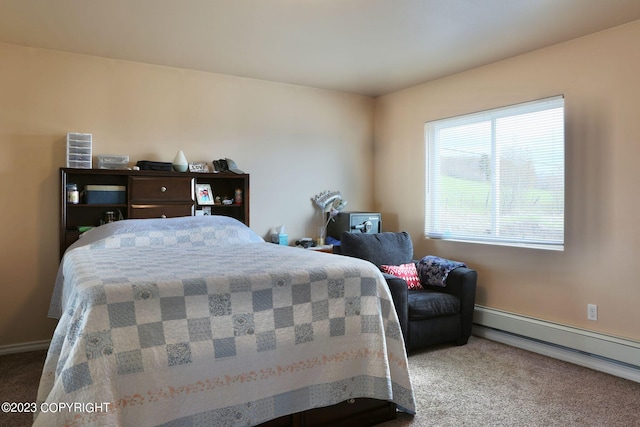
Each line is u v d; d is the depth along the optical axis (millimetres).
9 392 2627
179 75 3932
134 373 1622
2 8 2721
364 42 3301
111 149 3664
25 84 3373
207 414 1750
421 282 3824
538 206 3496
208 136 4062
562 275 3303
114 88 3672
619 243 2984
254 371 1876
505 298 3697
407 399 2227
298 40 3266
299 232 4562
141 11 2766
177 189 3701
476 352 3391
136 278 1811
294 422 2002
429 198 4441
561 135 3336
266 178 4359
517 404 2467
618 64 2979
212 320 1821
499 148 3783
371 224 4547
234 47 3410
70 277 2141
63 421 1456
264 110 4340
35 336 3447
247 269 2086
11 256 3361
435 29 3051
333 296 2148
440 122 4301
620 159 2971
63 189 3322
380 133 4992
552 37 3193
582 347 3117
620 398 2559
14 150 3350
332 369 2090
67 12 2781
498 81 3742
